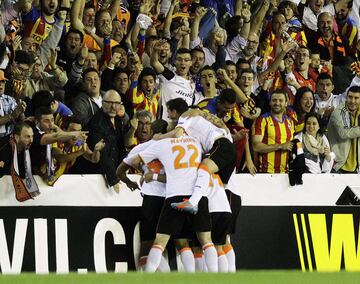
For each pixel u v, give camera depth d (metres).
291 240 31.19
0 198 27.88
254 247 30.84
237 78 36.69
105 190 29.05
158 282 18.78
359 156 35.56
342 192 32.06
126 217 29.14
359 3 45.47
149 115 30.80
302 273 20.78
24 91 31.28
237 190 29.22
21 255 28.03
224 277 19.72
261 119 33.19
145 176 27.86
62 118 30.50
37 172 28.25
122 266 29.00
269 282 18.91
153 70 33.75
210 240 27.42
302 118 34.34
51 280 18.98
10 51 32.72
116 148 29.88
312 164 34.12
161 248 27.08
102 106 29.83
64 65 33.88
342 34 44.50
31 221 28.17
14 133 27.59
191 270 27.58
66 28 35.44
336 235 31.48
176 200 27.03
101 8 37.19
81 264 28.61
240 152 31.67
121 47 34.84
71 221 28.61
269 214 31.17
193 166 27.30
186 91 35.41
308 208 31.41
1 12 34.28
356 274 20.53
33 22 34.22
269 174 31.45
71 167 29.39
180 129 27.52
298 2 44.22
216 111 32.31
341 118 35.41
